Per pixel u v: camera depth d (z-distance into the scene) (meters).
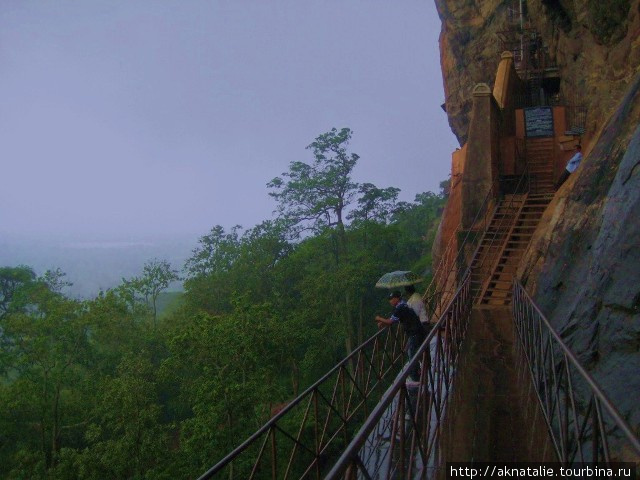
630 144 7.28
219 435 24.23
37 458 27.02
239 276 46.97
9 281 56.06
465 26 31.25
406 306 7.14
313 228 54.34
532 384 6.86
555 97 26.38
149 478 22.48
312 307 43.41
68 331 32.62
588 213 9.18
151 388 25.36
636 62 15.20
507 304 13.26
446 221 26.56
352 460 2.70
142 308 42.88
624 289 5.87
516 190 18.48
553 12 20.08
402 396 4.08
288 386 41.84
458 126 34.97
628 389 4.98
